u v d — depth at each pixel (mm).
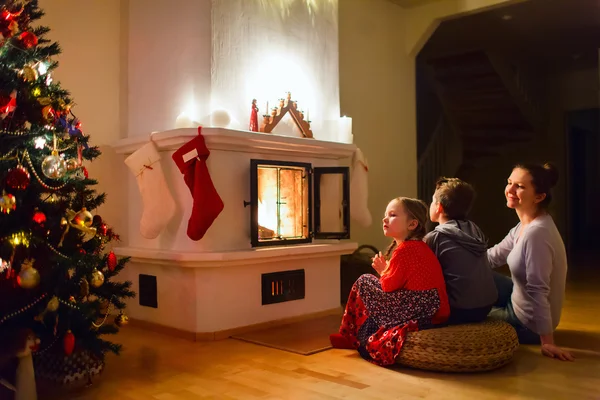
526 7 5531
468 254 2439
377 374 2238
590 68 7883
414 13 5469
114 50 3537
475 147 7953
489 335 2252
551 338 2520
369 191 5055
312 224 3479
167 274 3072
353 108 4910
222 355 2578
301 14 3719
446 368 2215
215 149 2947
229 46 3189
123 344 2816
